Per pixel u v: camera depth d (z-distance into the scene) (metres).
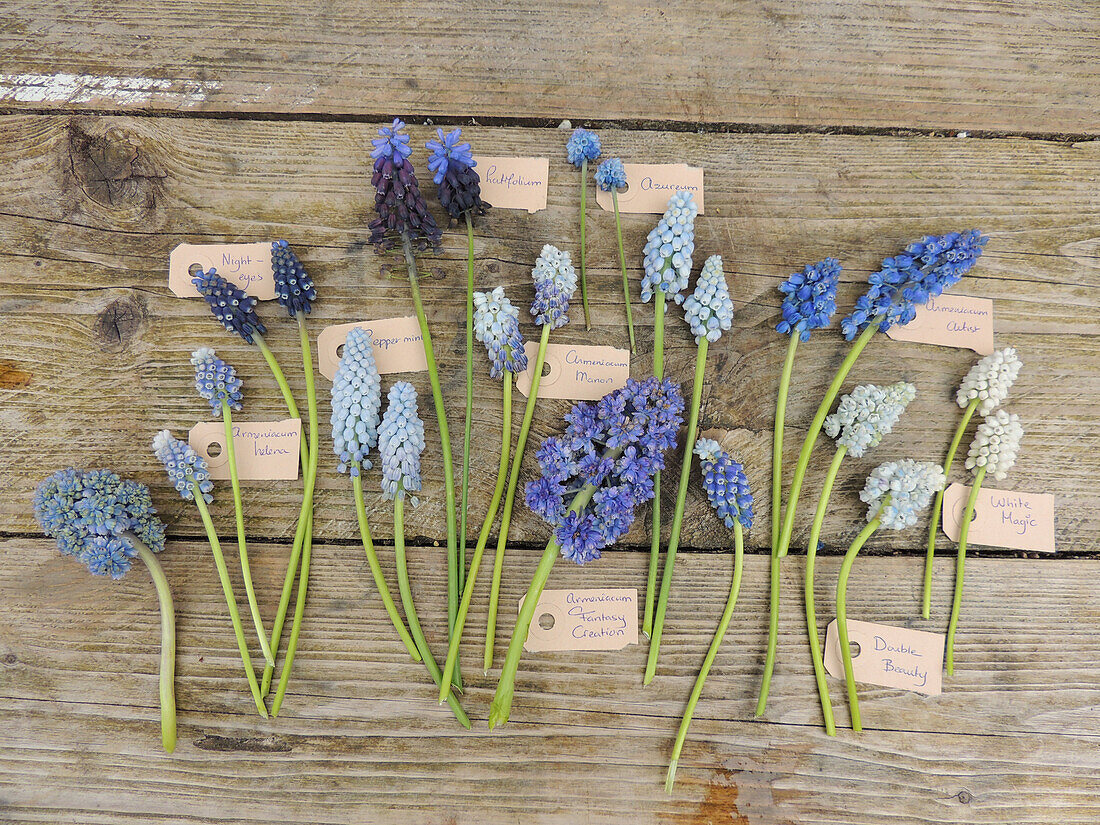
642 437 0.36
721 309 0.39
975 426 0.41
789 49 0.42
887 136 0.42
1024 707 0.39
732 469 0.38
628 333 0.41
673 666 0.39
